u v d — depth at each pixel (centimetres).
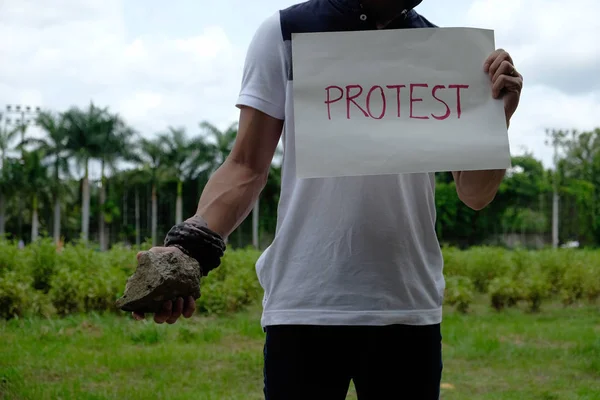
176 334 746
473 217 4772
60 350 639
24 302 868
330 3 159
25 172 4338
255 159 160
